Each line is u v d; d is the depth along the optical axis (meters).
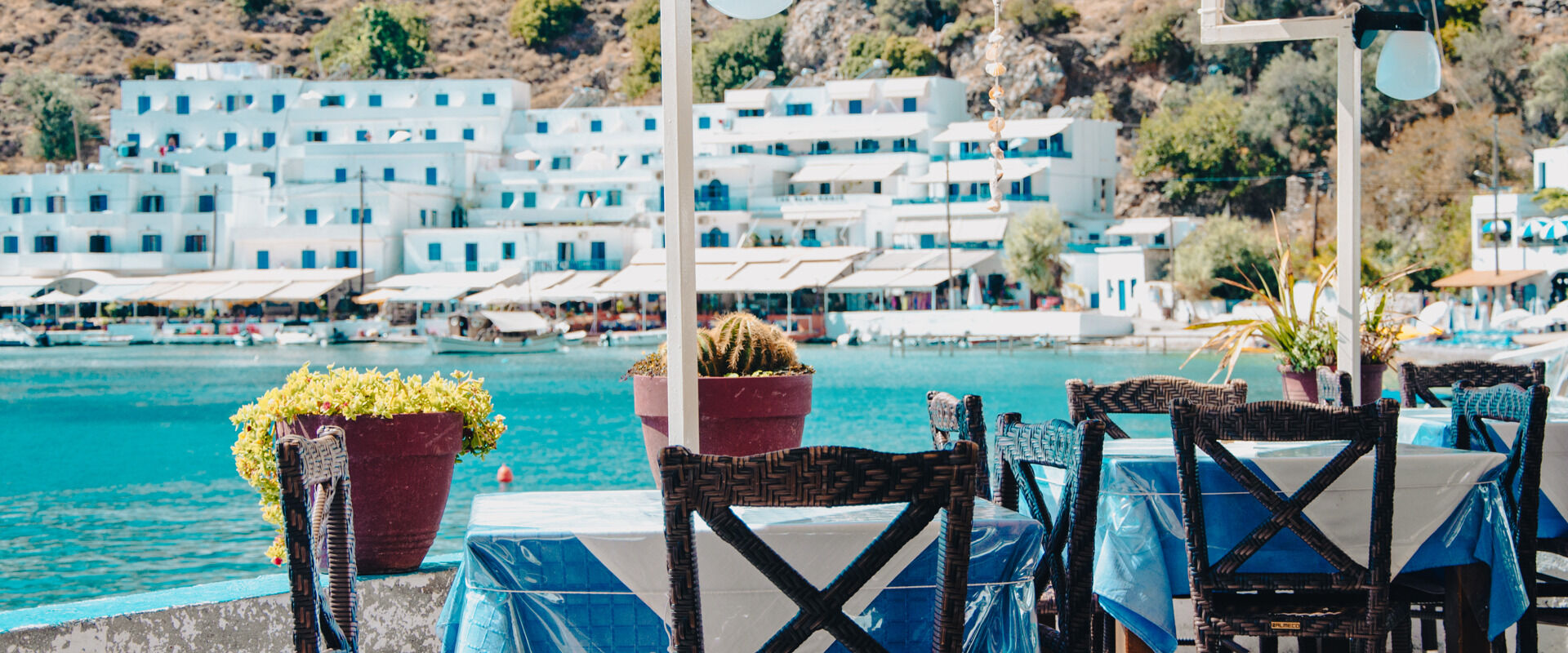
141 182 76.50
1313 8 89.69
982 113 83.56
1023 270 66.81
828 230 74.00
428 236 74.12
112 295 71.06
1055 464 3.69
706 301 70.00
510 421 31.22
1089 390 5.26
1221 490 3.81
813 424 28.80
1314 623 3.63
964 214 72.25
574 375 49.25
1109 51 109.25
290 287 71.12
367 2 156.38
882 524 3.08
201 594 4.39
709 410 5.88
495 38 150.12
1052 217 67.00
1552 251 55.00
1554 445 4.55
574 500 3.72
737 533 2.78
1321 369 6.73
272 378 48.62
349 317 73.75
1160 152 93.12
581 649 3.11
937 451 2.75
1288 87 91.12
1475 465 3.79
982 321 59.25
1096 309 66.62
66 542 16.14
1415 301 53.97
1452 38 91.50
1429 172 83.88
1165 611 3.79
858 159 78.12
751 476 2.74
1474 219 58.22
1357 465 3.71
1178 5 107.12
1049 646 3.81
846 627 2.83
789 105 83.81
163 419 34.09
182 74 87.38
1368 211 84.31
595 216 76.19
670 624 2.83
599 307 74.44
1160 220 70.69
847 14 124.00
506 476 19.14
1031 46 109.69
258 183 76.50
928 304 68.31
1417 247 73.25
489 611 3.11
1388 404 3.53
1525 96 87.94
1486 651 3.93
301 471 3.01
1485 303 54.50
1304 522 3.60
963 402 4.11
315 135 82.62
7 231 75.88
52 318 74.88
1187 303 59.47
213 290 70.88
